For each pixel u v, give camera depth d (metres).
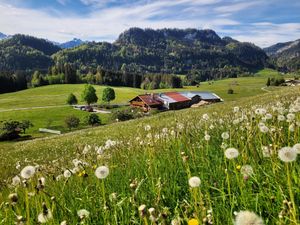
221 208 3.22
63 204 4.07
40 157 16.89
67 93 177.12
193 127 7.96
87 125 107.69
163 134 6.98
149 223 3.06
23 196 4.04
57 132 100.44
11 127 95.50
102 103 153.25
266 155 4.02
